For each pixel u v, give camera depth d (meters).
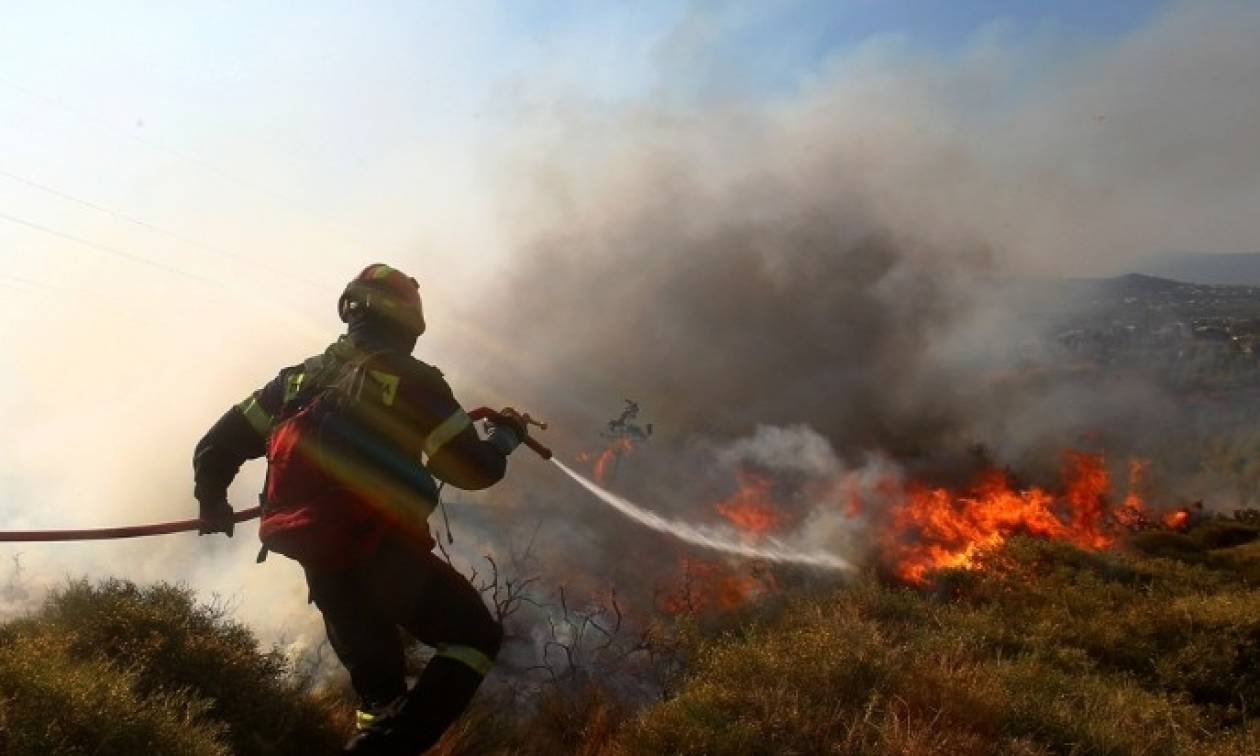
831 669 6.09
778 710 5.48
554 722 6.31
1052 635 8.51
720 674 6.23
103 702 4.10
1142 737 6.03
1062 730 5.77
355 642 3.22
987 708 5.71
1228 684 8.05
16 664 4.16
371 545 3.12
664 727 5.46
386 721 3.18
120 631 5.30
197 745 4.21
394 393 3.21
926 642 7.30
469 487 3.34
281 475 3.19
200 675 5.13
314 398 3.27
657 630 7.88
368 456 3.15
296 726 5.28
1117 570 12.20
